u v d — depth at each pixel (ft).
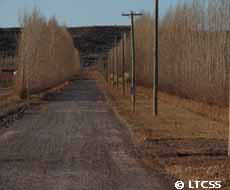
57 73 277.64
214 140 72.74
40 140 75.31
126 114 117.19
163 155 60.29
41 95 194.80
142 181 45.78
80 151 64.49
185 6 155.33
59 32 294.46
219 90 118.73
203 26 133.49
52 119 109.09
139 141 72.54
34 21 186.91
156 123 96.22
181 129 85.92
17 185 44.47
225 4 121.39
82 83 363.56
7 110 128.47
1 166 54.03
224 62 117.19
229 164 52.65
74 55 432.25
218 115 106.73
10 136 80.18
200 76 132.57
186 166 52.08
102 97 193.88
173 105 144.15
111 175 48.80
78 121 104.53
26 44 181.68
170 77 176.65
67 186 43.88
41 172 50.60
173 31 172.96
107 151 64.39
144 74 250.98
